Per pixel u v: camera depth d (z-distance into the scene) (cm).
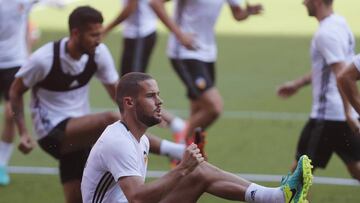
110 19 5759
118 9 6191
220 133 3181
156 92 1584
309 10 2198
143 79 1580
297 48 4866
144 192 1531
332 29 2134
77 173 2125
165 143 2066
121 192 1620
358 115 2128
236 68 4347
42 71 2075
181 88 3916
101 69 2138
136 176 1553
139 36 3238
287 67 4372
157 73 4234
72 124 2092
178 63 2728
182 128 2752
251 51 4797
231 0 2752
